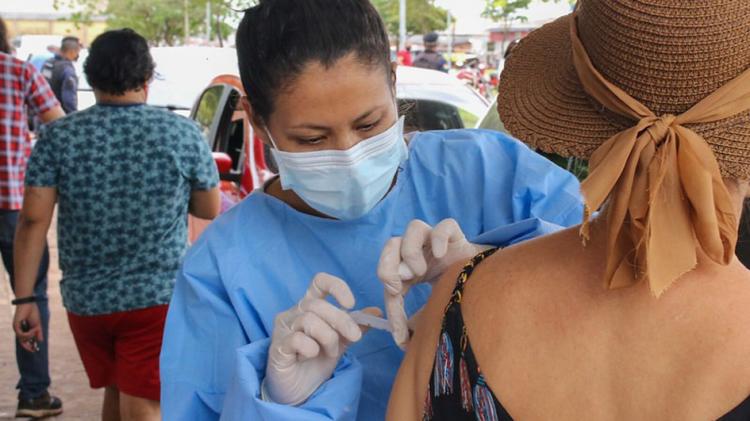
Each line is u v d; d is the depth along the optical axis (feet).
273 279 5.92
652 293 3.30
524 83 4.08
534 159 6.24
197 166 10.75
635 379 3.36
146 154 10.50
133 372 10.66
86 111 10.68
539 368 3.57
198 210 11.16
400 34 58.85
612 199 3.42
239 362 5.13
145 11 109.50
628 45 3.34
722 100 3.30
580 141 3.70
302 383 5.05
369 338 5.91
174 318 5.97
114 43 10.57
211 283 5.94
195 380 5.77
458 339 3.87
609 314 3.49
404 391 4.24
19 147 14.60
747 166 3.37
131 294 10.50
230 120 18.10
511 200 6.18
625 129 3.57
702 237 3.29
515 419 3.58
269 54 5.31
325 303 4.94
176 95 31.22
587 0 3.55
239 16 7.12
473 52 75.10
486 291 3.86
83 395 16.17
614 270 3.44
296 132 5.43
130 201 10.49
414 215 6.25
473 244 5.38
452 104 17.03
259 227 6.06
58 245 10.94
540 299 3.67
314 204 5.88
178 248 10.79
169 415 5.75
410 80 17.62
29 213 10.98
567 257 3.73
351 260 6.01
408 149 6.40
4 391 16.26
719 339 3.29
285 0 5.38
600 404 3.42
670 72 3.31
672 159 3.30
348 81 5.27
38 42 65.16
